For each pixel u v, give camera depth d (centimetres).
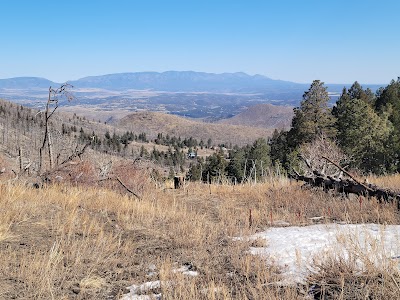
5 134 5900
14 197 794
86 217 722
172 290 420
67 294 421
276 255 543
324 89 4378
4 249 543
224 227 738
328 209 883
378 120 3756
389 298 354
